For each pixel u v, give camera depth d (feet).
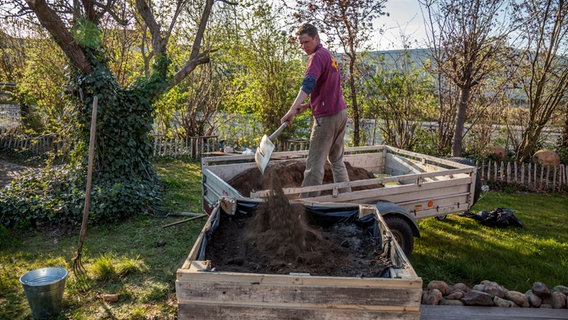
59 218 19.53
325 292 7.22
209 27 38.55
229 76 42.45
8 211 19.30
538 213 24.39
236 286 7.29
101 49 23.65
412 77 34.88
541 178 30.99
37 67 35.63
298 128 41.68
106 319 11.60
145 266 15.08
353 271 8.84
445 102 34.53
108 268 14.24
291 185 17.85
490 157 33.99
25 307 12.37
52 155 25.07
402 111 35.47
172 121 41.88
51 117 32.01
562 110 34.88
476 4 26.23
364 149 22.84
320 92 14.23
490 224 21.13
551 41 31.78
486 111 35.22
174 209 22.79
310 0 31.55
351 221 12.28
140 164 25.16
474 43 26.58
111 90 23.21
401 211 14.02
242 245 10.30
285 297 7.26
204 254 9.09
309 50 14.34
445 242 18.25
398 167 22.47
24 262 15.53
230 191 13.48
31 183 22.20
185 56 39.32
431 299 12.03
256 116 42.45
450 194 16.76
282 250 9.66
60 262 15.46
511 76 29.78
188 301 7.38
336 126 14.55
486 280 13.61
